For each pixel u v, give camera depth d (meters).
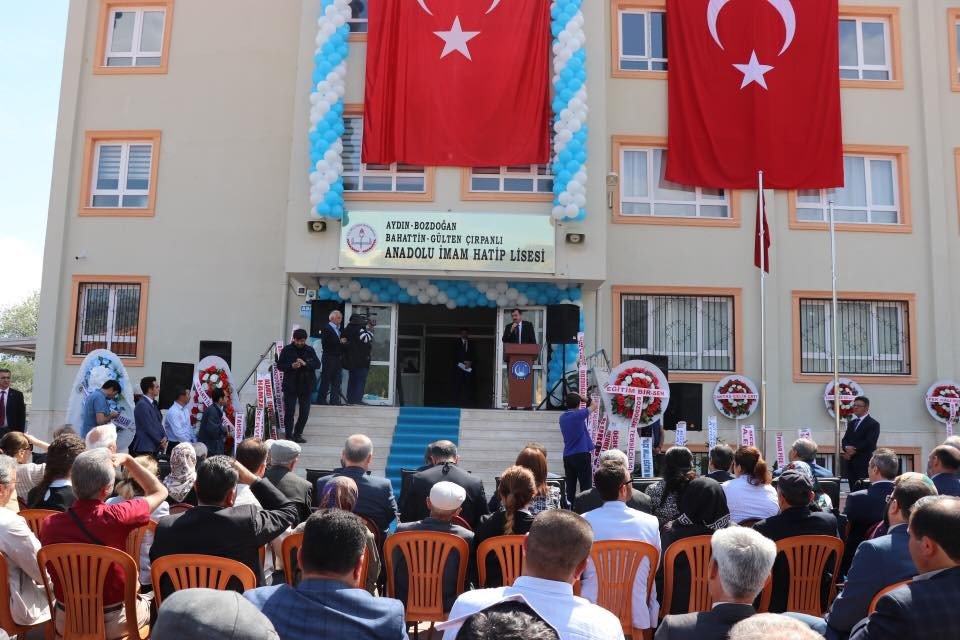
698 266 16.77
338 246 15.25
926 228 16.98
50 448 5.95
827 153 16.77
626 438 12.73
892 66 17.39
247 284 17.03
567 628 2.96
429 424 14.28
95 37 17.73
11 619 4.87
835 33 16.95
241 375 16.78
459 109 15.52
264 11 17.66
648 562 5.18
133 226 17.17
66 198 17.17
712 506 5.52
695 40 16.92
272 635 2.12
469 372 17.89
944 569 3.17
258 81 17.48
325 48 15.37
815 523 5.31
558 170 15.12
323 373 14.73
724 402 16.25
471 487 6.31
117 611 4.68
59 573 4.58
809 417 16.44
